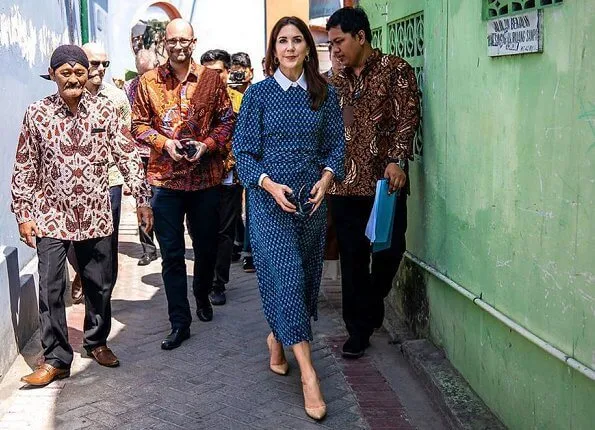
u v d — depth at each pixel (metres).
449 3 4.75
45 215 4.86
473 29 4.30
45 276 4.90
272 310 4.71
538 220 3.48
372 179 5.25
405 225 5.40
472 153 4.37
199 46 14.08
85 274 5.16
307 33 4.59
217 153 5.91
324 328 6.08
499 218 3.96
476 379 4.43
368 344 5.49
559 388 3.34
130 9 14.07
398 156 5.06
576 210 3.12
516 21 3.63
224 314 6.54
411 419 4.49
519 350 3.77
